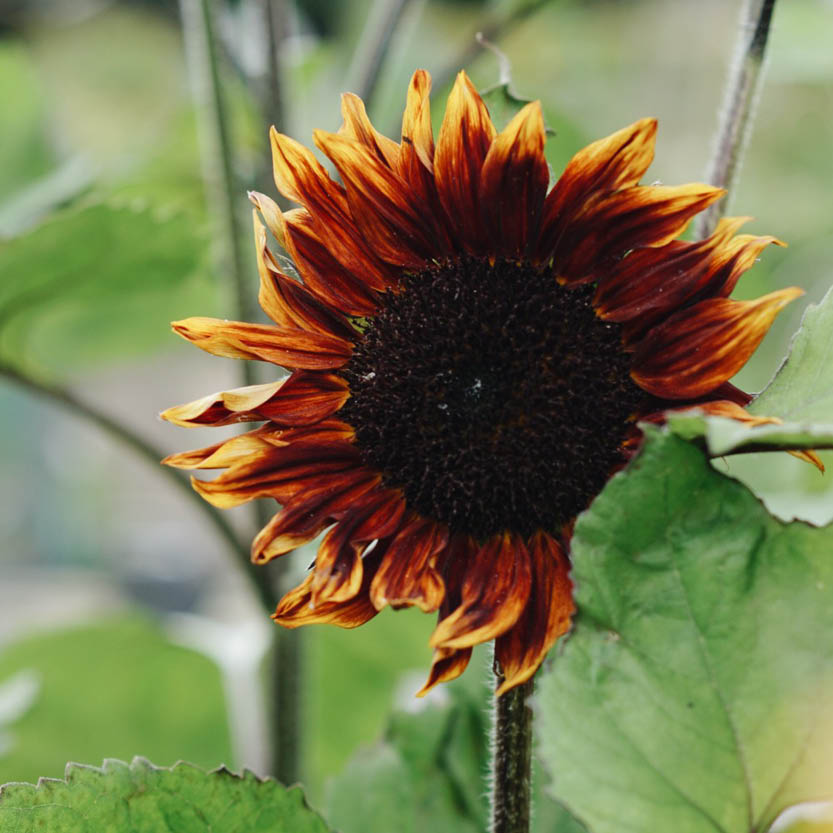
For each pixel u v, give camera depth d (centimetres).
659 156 215
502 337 83
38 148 149
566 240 83
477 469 82
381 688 122
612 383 83
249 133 114
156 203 126
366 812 97
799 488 112
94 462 319
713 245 82
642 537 76
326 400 84
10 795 82
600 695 76
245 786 83
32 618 261
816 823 80
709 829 76
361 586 82
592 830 75
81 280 103
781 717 76
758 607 76
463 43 108
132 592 283
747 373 148
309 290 85
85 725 123
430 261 85
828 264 155
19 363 106
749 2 87
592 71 222
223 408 83
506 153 83
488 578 81
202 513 107
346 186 84
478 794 97
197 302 117
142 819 82
